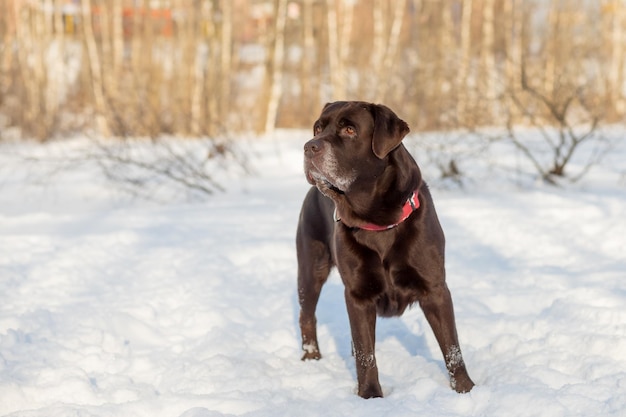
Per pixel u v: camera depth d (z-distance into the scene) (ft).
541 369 12.19
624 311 14.48
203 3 79.41
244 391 12.53
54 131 72.49
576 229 22.93
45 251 23.27
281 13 77.00
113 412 11.77
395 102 48.70
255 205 31.19
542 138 45.91
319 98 83.56
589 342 13.26
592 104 42.37
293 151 51.26
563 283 17.63
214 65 76.59
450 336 12.12
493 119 40.88
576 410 10.75
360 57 75.46
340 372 13.52
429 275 12.05
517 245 21.79
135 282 19.95
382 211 11.87
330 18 75.61
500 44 70.69
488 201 28.60
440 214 26.37
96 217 29.91
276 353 14.75
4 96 80.84
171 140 49.78
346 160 11.84
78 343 15.06
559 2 75.10
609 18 82.84
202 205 32.27
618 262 19.44
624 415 10.44
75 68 94.07
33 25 85.66
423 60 56.80
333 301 17.71
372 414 11.19
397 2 74.74
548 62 62.85
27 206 34.96
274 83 75.66
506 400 11.10
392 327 15.65
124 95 62.85
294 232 25.13
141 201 35.22
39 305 18.03
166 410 11.86
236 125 69.92
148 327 16.28
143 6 92.53
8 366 13.83
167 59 92.99
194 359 14.28
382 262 12.07
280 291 18.85
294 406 11.80
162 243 24.22
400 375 13.17
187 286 19.17
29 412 11.68
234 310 17.06
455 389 12.02
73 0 113.91
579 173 34.86
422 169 35.53
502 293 17.12
